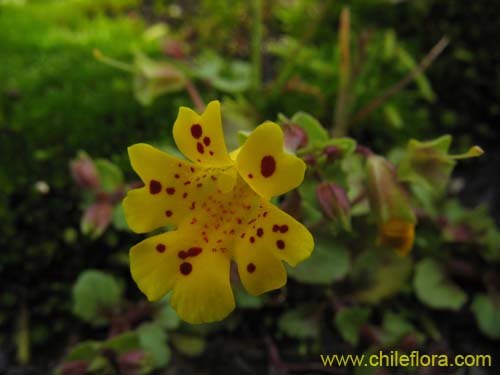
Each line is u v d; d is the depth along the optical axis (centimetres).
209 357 11
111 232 12
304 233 7
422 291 11
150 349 10
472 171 13
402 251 9
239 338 11
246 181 7
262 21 16
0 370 11
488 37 14
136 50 13
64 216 12
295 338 11
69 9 15
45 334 11
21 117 12
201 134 7
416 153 9
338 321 10
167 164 7
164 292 7
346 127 12
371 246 11
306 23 15
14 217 12
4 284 12
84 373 10
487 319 11
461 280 12
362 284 11
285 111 13
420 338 10
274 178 7
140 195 7
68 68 13
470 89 14
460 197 13
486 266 12
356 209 10
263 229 7
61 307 12
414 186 11
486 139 14
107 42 14
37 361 11
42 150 12
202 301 7
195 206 7
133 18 16
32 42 14
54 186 12
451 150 13
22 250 12
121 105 13
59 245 12
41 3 16
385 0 14
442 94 14
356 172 10
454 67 14
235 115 12
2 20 15
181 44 14
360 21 15
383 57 14
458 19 14
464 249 12
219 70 14
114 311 11
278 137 7
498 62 14
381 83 14
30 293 12
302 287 11
